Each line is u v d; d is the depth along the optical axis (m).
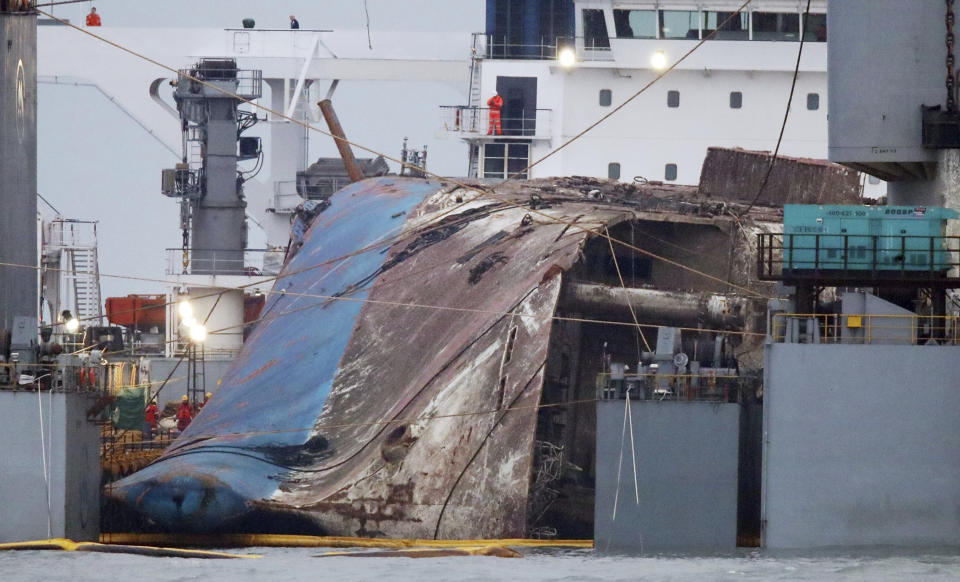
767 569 108.44
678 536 126.38
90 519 137.75
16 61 141.12
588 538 151.75
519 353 153.38
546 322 154.25
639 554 123.06
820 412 120.94
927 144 130.00
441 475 148.12
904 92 131.12
